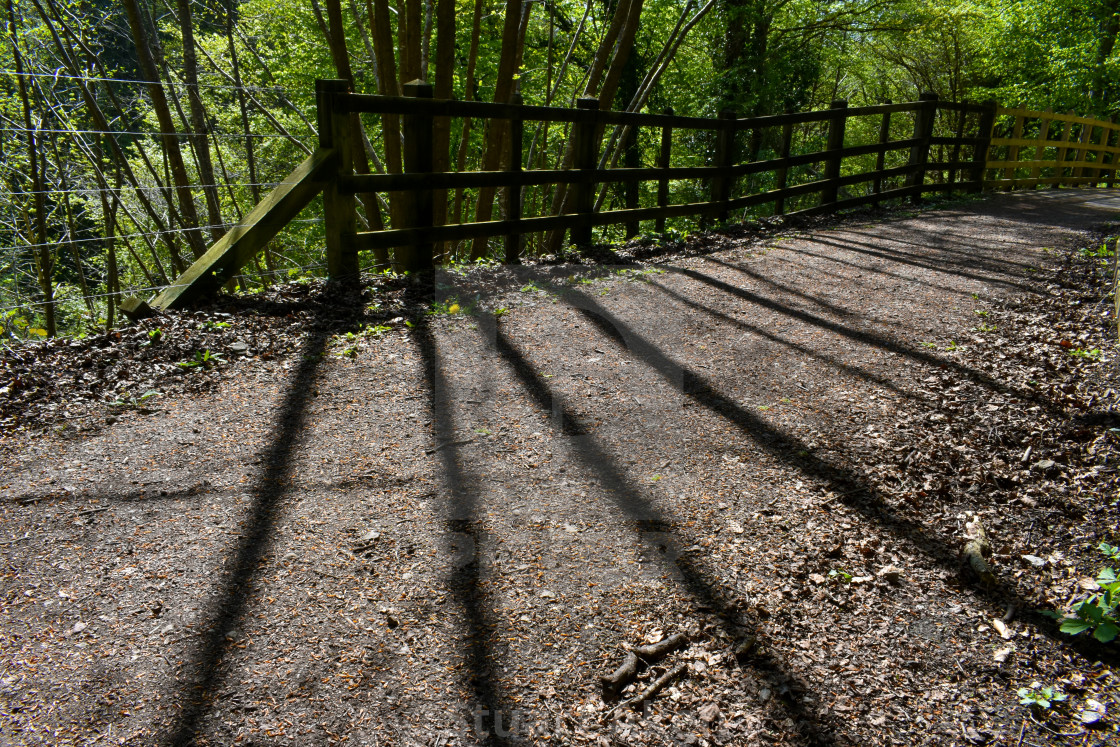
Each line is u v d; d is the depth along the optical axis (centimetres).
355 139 798
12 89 1055
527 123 1571
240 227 505
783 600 246
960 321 526
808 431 361
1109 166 1664
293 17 1412
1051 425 372
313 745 185
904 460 338
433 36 1385
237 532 268
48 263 941
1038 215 1005
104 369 399
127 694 198
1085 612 238
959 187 1240
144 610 228
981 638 238
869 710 206
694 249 741
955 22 2180
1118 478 324
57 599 232
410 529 272
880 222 934
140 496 288
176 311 477
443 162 752
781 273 651
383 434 341
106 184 1071
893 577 262
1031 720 207
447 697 201
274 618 227
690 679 212
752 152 1812
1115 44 1889
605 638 224
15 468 306
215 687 201
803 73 1931
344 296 520
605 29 1517
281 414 360
